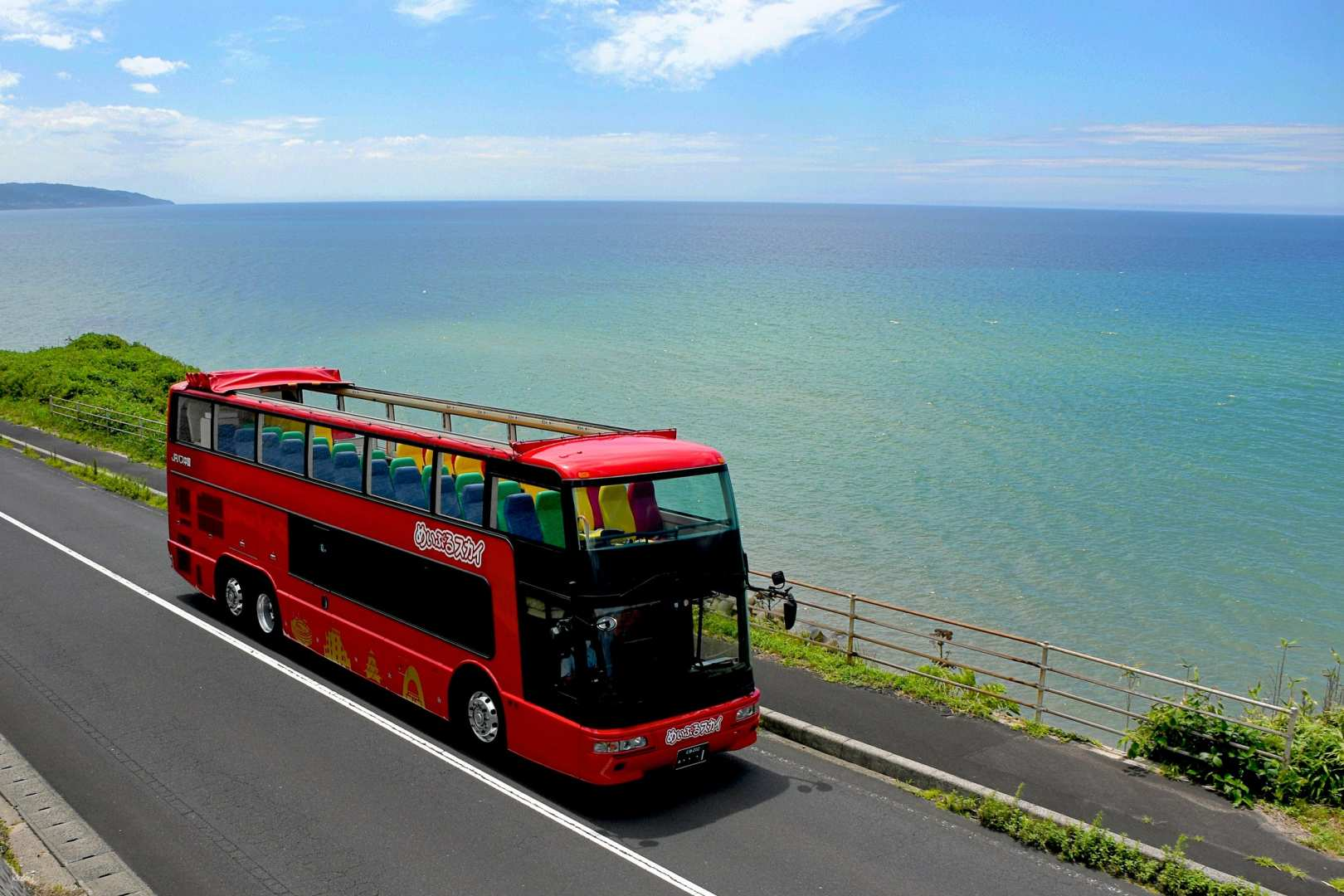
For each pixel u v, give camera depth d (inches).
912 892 350.3
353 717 502.9
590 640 392.5
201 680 545.0
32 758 439.2
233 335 3671.3
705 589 422.3
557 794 424.5
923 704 519.8
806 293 5664.4
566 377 2832.2
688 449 433.7
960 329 4023.1
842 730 483.2
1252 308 4963.1
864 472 1859.0
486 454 438.9
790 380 2839.6
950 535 1507.1
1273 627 1208.2
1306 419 2391.7
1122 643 1156.5
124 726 479.2
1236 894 341.7
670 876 357.7
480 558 444.1
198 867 354.0
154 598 689.6
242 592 625.9
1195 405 2544.3
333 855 365.7
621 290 5738.2
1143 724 460.8
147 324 3964.1
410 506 487.2
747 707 434.3
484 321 4188.0
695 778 444.8
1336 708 475.2
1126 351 3442.4
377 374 2849.4
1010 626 1193.4
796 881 356.2
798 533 1505.9
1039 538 1502.2
